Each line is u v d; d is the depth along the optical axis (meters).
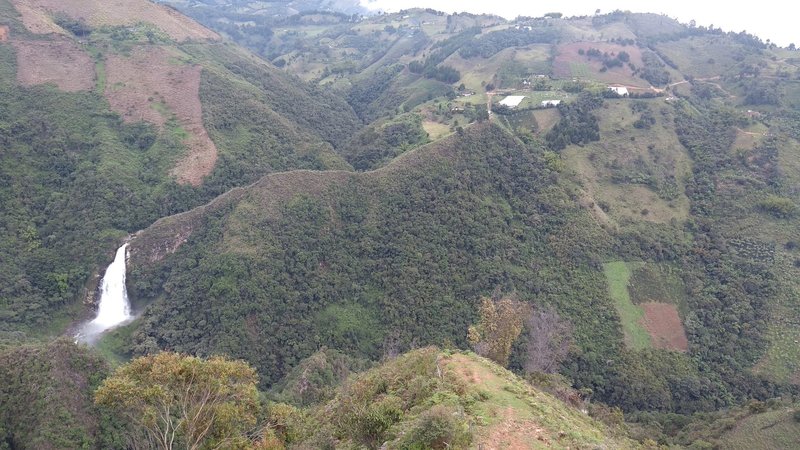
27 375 38.97
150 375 23.89
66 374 39.91
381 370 32.47
